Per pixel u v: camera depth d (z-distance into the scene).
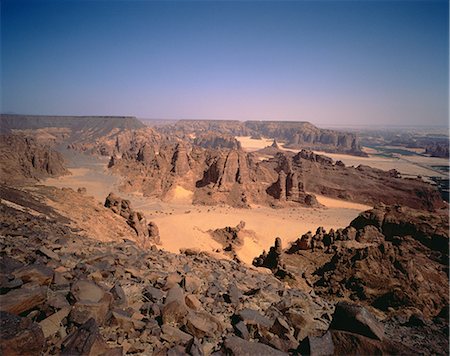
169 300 12.00
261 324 11.71
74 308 9.33
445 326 15.01
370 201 111.75
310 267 37.03
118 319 9.58
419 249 38.75
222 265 24.70
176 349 8.99
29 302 8.94
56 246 16.34
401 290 25.86
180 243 55.84
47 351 7.76
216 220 77.94
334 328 10.27
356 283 28.47
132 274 14.94
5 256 12.74
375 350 9.05
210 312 12.97
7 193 29.11
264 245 66.00
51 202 34.03
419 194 109.62
